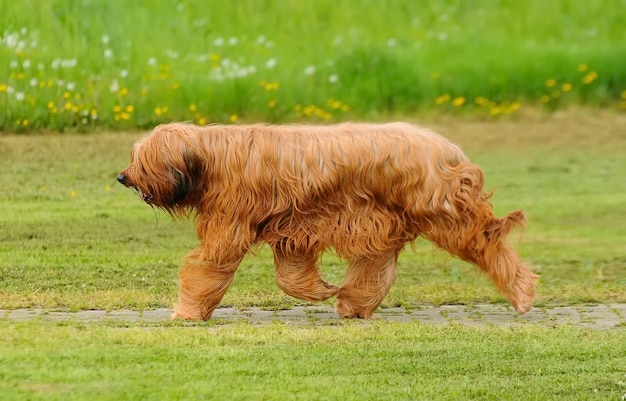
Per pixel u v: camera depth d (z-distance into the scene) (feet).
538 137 114.11
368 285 48.98
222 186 47.01
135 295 51.98
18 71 91.71
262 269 60.34
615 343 44.50
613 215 82.74
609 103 128.57
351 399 36.19
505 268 48.52
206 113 104.88
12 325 44.55
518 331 46.39
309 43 124.57
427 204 47.26
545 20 143.74
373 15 135.13
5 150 84.53
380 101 119.44
